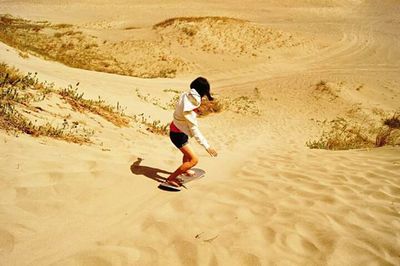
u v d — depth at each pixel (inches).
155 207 135.5
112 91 471.8
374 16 1664.6
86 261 94.3
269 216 134.6
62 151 165.2
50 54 840.3
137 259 98.4
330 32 1389.0
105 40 1066.7
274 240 116.1
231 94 759.7
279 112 637.3
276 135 441.4
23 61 454.9
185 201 143.4
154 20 1402.6
